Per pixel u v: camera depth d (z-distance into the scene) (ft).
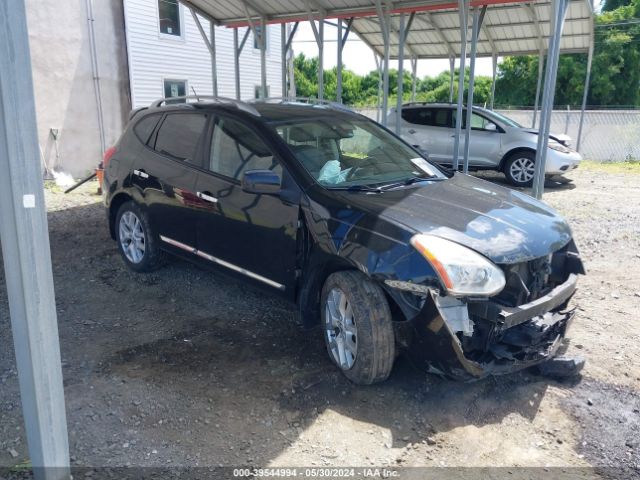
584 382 12.23
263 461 9.67
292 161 13.42
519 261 11.05
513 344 11.07
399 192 13.26
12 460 9.39
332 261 12.03
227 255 14.80
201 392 11.70
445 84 103.60
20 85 7.04
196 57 55.98
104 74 45.09
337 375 12.38
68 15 41.88
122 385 11.89
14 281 7.59
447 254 10.52
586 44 46.80
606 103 91.40
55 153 42.24
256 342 14.02
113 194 18.72
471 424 10.82
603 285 18.13
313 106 16.90
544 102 25.12
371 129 16.38
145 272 18.67
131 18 46.96
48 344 7.85
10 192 7.23
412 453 9.98
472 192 13.91
